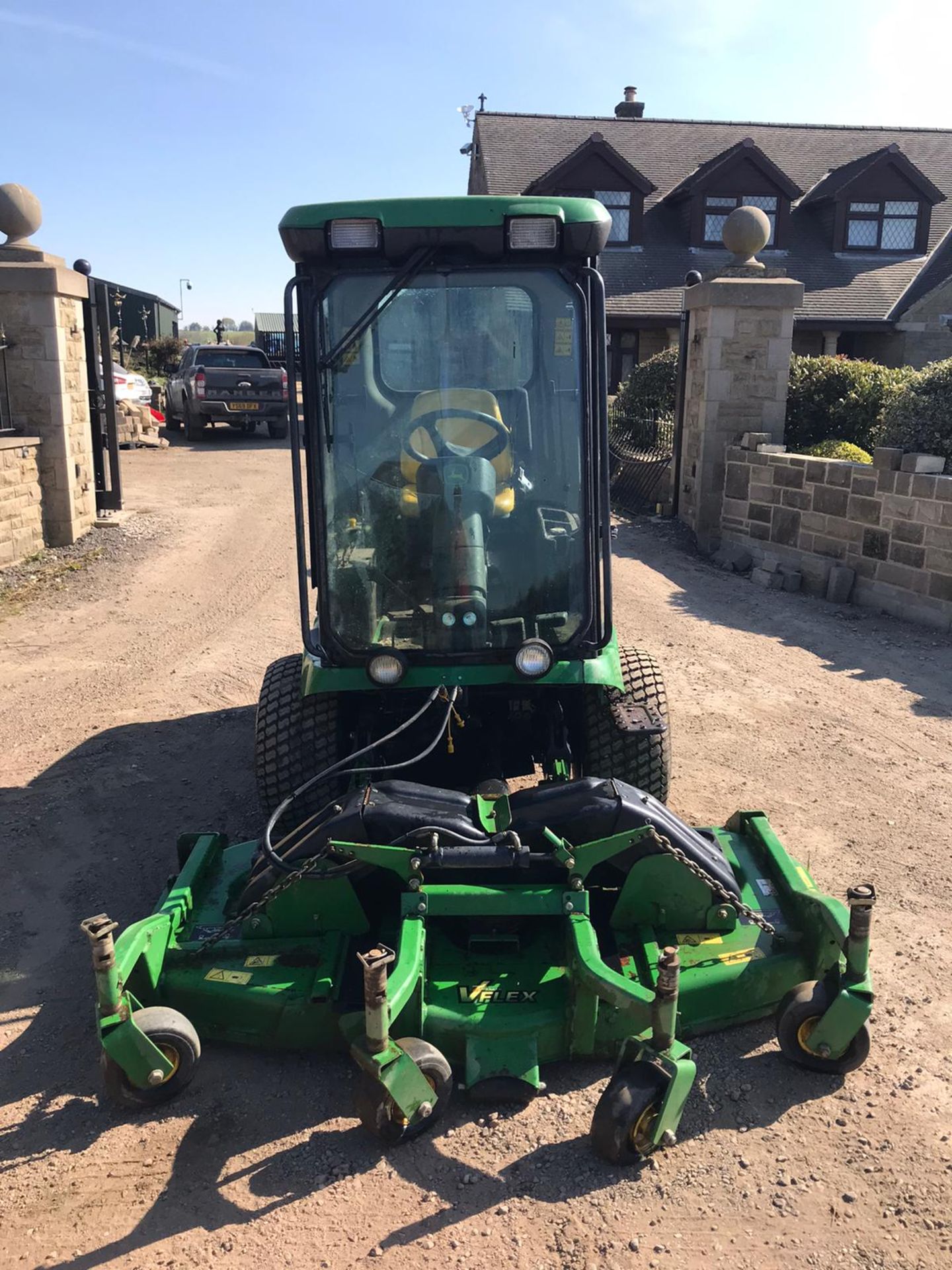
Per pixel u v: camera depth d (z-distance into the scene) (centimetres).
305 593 397
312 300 401
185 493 1606
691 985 339
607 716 463
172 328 4300
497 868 346
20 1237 286
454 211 385
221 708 736
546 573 421
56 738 686
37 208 1227
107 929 303
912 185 2319
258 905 346
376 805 364
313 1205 293
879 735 671
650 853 357
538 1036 328
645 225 2394
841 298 2248
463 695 418
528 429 415
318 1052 358
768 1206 292
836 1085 340
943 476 913
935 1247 279
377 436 411
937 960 418
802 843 520
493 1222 286
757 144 2619
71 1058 364
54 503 1247
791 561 1123
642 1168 304
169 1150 315
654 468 1488
